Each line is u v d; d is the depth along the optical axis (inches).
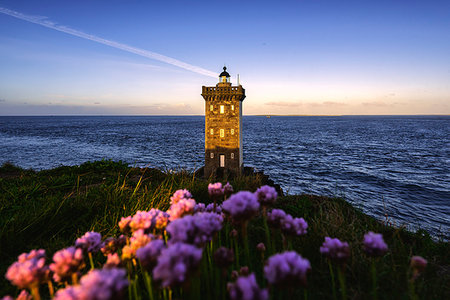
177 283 41.9
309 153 2102.6
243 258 117.4
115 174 438.6
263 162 1699.1
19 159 1705.2
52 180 380.5
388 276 107.5
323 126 6387.8
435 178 1263.5
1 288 118.5
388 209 812.6
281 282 45.9
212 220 64.9
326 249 72.0
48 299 105.7
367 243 67.7
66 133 4042.8
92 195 260.7
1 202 250.8
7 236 159.3
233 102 1158.3
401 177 1288.1
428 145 2576.3
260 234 150.9
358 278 111.0
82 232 183.0
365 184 1158.3
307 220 207.9
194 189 254.1
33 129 4970.5
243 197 64.9
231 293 43.8
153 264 54.8
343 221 182.4
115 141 2923.2
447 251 175.8
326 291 101.0
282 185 1133.1
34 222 180.7
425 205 869.2
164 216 79.8
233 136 1169.4
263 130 4943.4
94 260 126.4
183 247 45.6
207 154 1192.2
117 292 38.6
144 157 1854.1
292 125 6988.2
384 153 2089.1
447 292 103.8
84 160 1711.4
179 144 2662.4
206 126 1184.8
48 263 137.6
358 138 3324.3
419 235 212.7
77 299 37.5
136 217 76.8
